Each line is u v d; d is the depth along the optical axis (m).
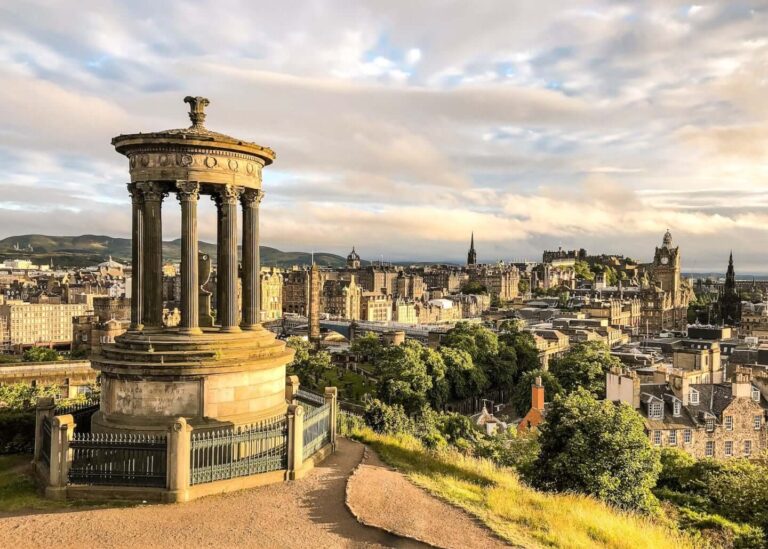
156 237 27.38
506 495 25.00
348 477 24.77
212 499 22.02
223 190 27.69
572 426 39.19
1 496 22.47
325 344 196.50
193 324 26.94
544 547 19.41
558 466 38.09
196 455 22.59
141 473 22.30
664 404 75.38
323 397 32.12
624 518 26.11
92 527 19.42
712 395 78.25
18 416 31.89
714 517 38.47
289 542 18.44
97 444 22.47
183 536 18.80
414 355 110.81
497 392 138.38
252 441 23.88
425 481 25.36
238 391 26.77
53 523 19.73
